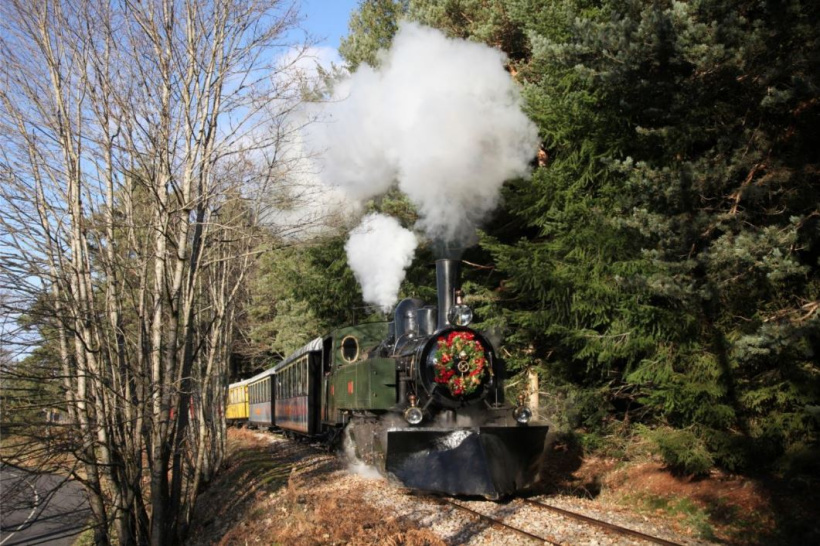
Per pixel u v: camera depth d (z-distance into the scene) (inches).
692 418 372.8
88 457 345.4
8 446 314.5
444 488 358.9
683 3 325.1
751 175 342.0
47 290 352.2
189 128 379.9
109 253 374.9
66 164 365.4
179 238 381.4
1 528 327.6
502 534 292.8
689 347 369.7
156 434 368.5
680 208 358.6
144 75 370.9
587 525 301.9
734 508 329.1
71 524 383.2
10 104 355.9
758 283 344.5
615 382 480.4
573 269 414.0
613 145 410.0
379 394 422.6
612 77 350.0
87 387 352.8
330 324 778.2
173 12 374.3
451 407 387.9
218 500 539.8
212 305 544.1
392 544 289.4
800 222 306.8
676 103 353.4
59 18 359.9
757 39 311.9
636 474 420.5
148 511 480.7
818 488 323.3
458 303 412.2
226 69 389.1
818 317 296.4
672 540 286.4
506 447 366.9
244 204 420.2
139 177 363.6
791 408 351.9
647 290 350.3
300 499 414.0
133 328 424.2
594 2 442.9
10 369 322.0
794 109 330.6
